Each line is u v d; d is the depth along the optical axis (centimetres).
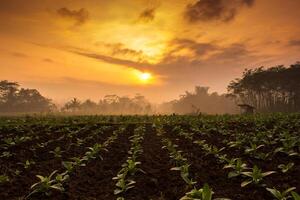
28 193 824
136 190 821
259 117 2664
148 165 1075
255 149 1106
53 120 2948
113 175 970
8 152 1288
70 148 1453
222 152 1220
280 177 838
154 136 1842
